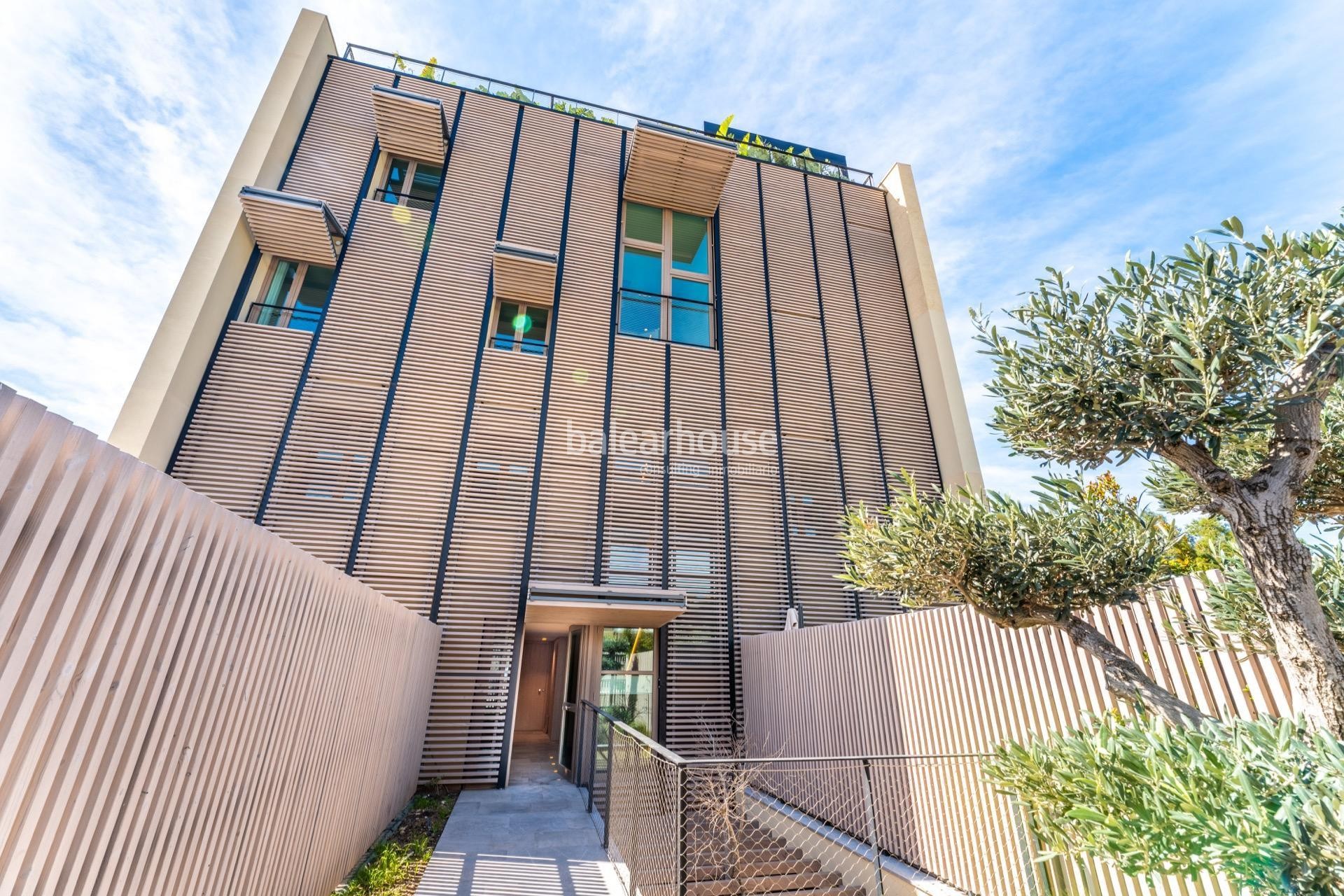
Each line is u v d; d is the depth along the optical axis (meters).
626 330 8.83
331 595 3.19
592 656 6.87
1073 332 2.47
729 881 4.38
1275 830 1.43
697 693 6.95
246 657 2.30
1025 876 3.26
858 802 4.74
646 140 8.98
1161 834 1.72
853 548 3.43
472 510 6.96
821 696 5.46
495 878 3.61
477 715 6.09
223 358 6.89
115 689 1.59
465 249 8.45
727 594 7.48
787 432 8.72
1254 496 2.18
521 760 8.05
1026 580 2.80
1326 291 1.94
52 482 1.37
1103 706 3.09
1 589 1.25
